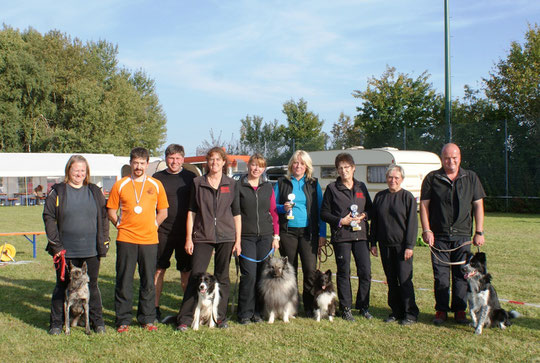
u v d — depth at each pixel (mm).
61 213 4523
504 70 24703
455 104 29125
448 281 5074
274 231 5332
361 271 5281
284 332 4715
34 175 27219
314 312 5168
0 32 37469
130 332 4660
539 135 19703
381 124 30922
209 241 4867
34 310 5520
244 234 5117
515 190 20328
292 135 37750
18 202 28250
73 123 38750
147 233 4738
